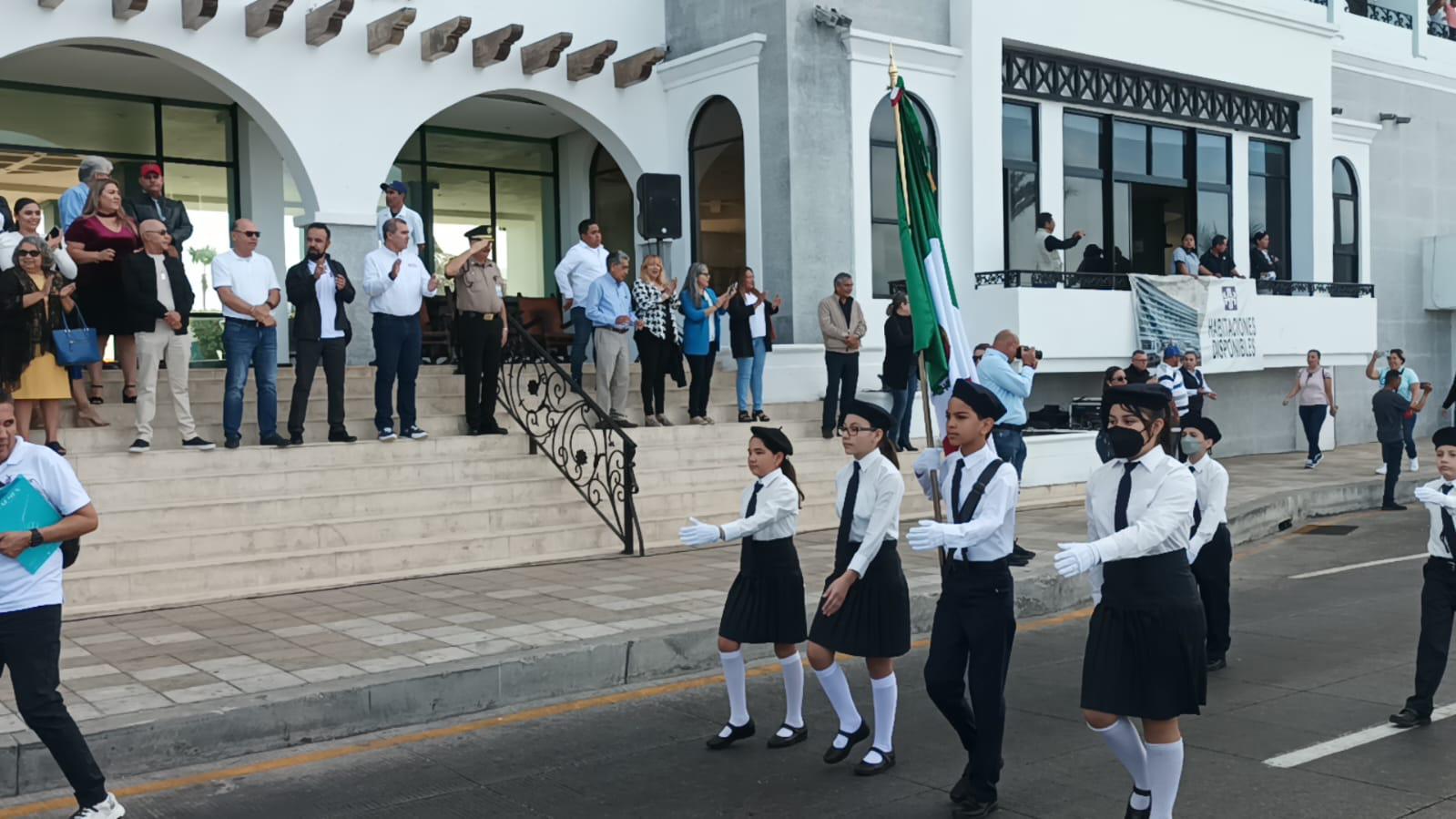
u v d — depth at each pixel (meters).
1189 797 5.65
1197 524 7.66
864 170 16.61
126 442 11.16
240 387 11.26
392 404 13.35
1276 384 22.97
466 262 12.68
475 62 15.75
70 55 14.35
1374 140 25.11
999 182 17.77
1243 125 21.84
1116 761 6.28
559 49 15.68
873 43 16.59
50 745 5.22
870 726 6.96
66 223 11.44
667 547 12.16
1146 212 20.62
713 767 6.25
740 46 16.22
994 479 5.45
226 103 16.66
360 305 14.98
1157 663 4.80
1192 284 19.45
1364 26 25.02
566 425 12.41
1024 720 7.07
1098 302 18.17
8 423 5.18
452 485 11.79
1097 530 5.02
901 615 6.05
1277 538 14.76
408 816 5.57
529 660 7.56
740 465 13.86
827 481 14.17
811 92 16.14
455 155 18.86
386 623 8.69
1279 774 5.96
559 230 19.80
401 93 15.24
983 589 5.48
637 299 13.89
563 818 5.54
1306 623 9.68
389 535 11.02
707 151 17.22
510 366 13.24
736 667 6.54
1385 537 14.46
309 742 6.71
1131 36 19.42
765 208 16.31
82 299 10.84
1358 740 6.52
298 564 10.24
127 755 6.16
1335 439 24.03
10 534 5.12
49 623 5.23
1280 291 21.84
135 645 8.08
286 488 11.18
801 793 5.83
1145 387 4.90
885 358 14.84
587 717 7.21
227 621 8.84
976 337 17.59
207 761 6.38
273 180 16.80
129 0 13.00
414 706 7.09
